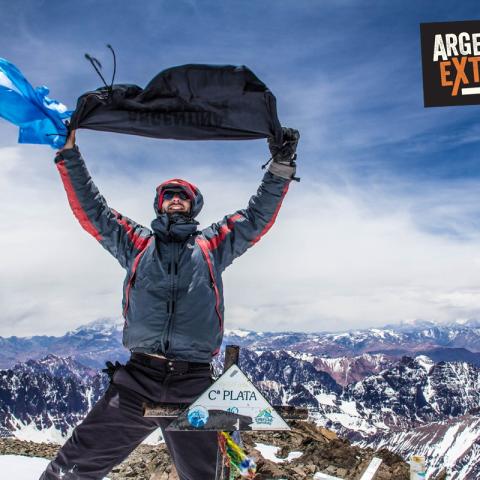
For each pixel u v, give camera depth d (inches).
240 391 188.5
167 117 241.1
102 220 235.8
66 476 219.0
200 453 212.7
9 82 240.1
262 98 236.8
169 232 229.5
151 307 223.8
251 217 237.6
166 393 219.1
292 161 235.8
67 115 249.4
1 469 372.8
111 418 220.1
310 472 401.4
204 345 225.5
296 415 188.5
